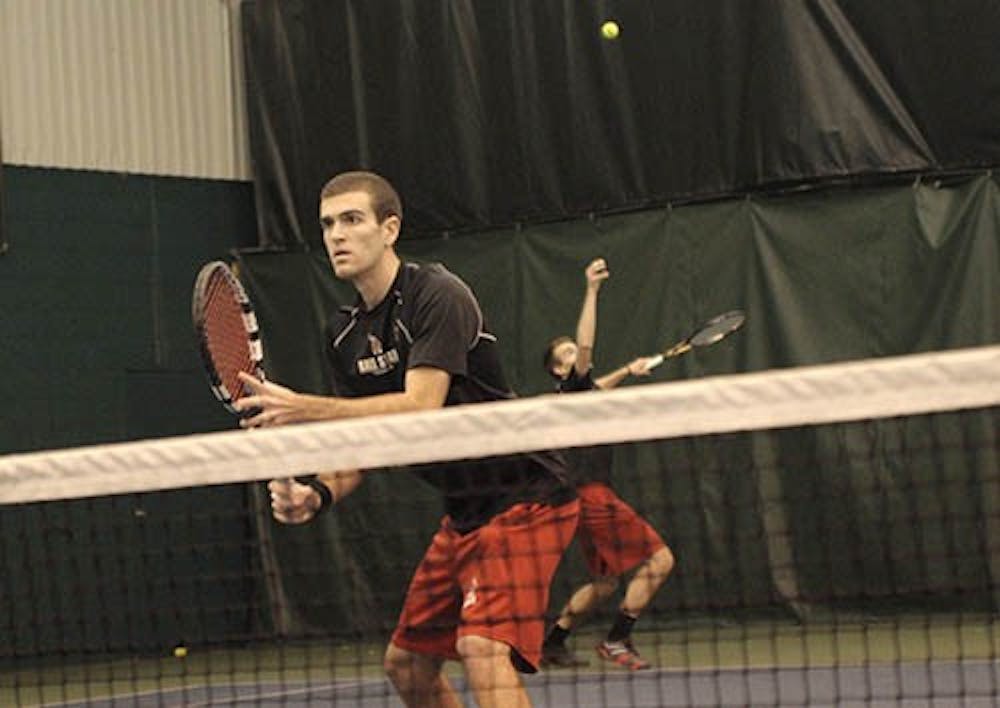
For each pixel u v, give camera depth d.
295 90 28.45
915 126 24.05
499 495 9.74
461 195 27.00
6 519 25.31
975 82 23.66
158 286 28.14
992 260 23.58
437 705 10.30
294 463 8.89
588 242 25.92
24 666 24.98
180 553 26.72
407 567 24.59
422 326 9.58
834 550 23.66
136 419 27.77
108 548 26.16
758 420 8.25
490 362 9.84
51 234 27.11
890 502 23.25
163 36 28.56
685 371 25.14
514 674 9.44
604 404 8.50
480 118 26.89
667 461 24.25
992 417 22.53
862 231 24.27
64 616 25.58
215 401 28.62
